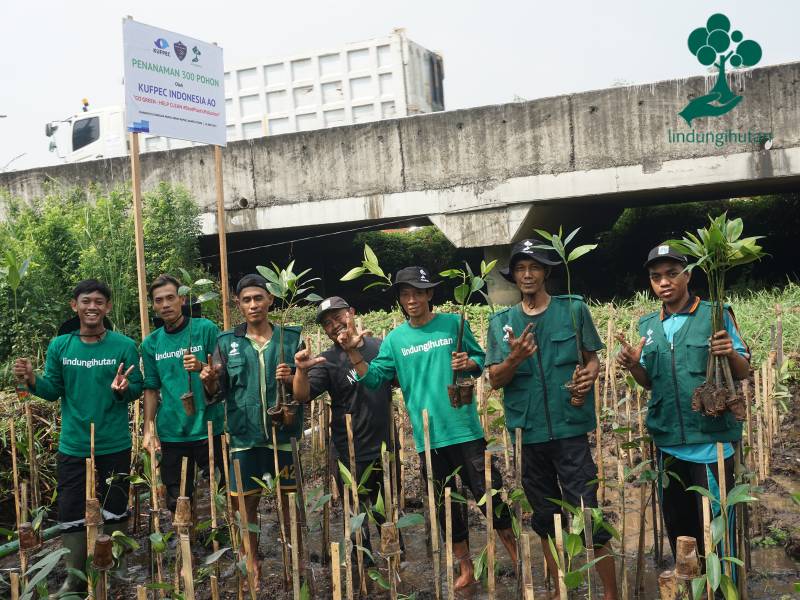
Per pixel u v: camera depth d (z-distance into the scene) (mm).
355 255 18953
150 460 4621
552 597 4113
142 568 4895
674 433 3820
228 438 4656
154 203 12078
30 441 5402
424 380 4355
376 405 4590
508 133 12688
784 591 4133
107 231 10656
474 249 18297
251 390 4539
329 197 13812
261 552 5199
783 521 5070
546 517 4066
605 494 5781
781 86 11242
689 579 2758
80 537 4461
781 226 16172
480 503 3742
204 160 14344
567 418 3912
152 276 11188
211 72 6379
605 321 10391
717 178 11617
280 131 16250
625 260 17297
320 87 15914
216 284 12383
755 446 6145
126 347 4684
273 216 14148
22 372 4402
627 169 12062
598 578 4434
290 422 4273
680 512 3992
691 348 3785
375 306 18562
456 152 13031
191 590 3209
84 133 18516
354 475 4328
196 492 5191
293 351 4574
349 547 3541
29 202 15023
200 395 5027
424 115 13164
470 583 4430
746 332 8945
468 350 4363
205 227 14422
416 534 5375
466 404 4148
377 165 13516
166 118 6027
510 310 4094
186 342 5016
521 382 4016
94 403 4543
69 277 10211
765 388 6211
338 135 13695
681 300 3910
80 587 4473
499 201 12805
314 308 12547
